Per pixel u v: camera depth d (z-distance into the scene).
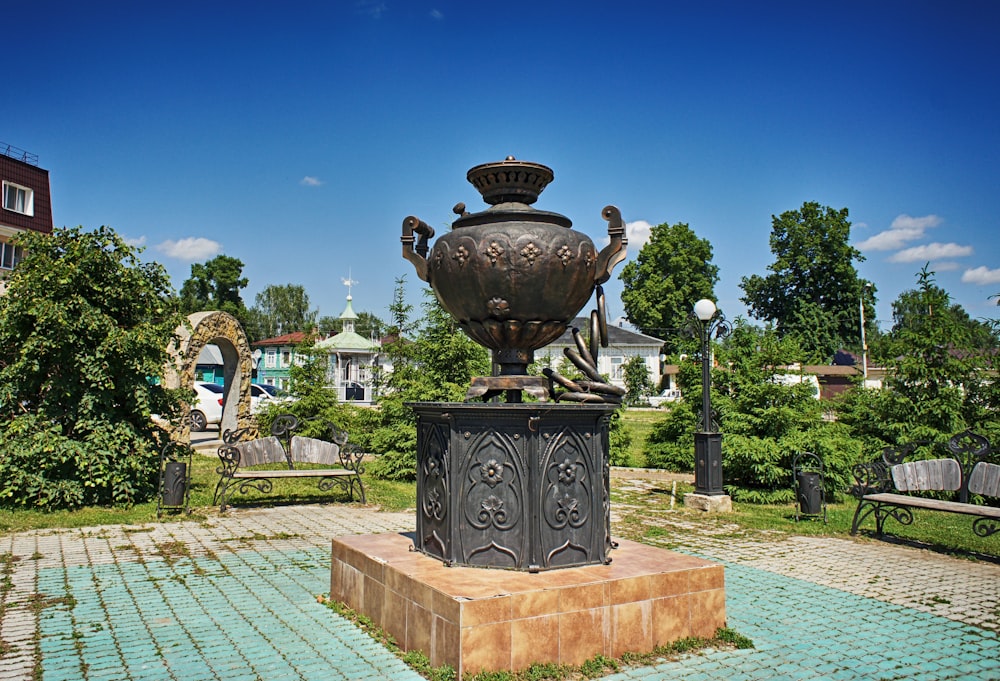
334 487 11.05
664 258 51.28
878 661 4.07
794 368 12.42
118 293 9.34
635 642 3.95
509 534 4.14
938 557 7.03
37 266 8.92
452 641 3.50
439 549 4.34
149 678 3.64
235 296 61.53
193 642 4.18
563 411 4.17
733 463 11.06
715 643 4.21
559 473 4.20
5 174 27.30
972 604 5.34
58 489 8.48
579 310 4.69
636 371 45.91
